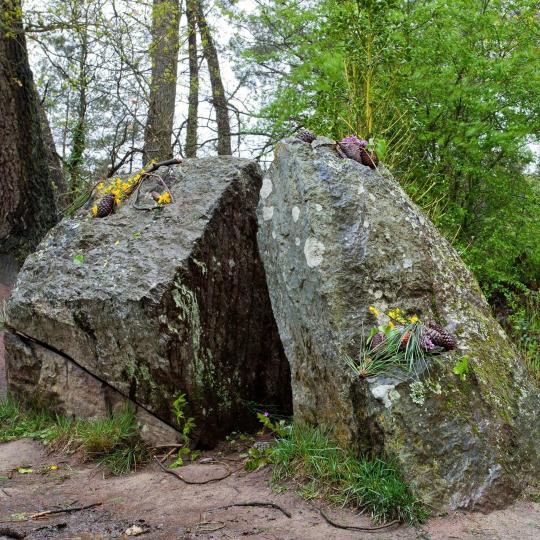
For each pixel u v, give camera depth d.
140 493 3.83
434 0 7.45
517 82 7.50
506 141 7.34
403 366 3.49
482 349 3.85
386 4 6.12
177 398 4.51
